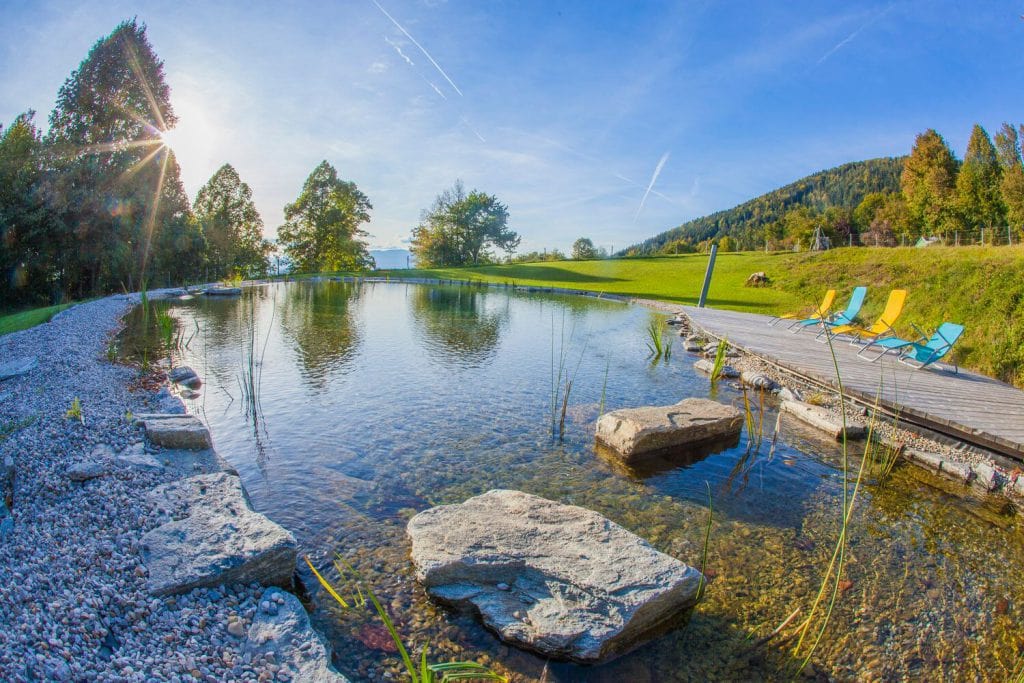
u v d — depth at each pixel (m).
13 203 19.34
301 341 12.27
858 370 8.52
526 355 11.10
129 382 8.08
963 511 4.74
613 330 15.07
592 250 70.56
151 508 3.85
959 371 8.85
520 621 3.05
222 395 7.71
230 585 3.18
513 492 4.30
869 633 3.23
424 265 65.75
